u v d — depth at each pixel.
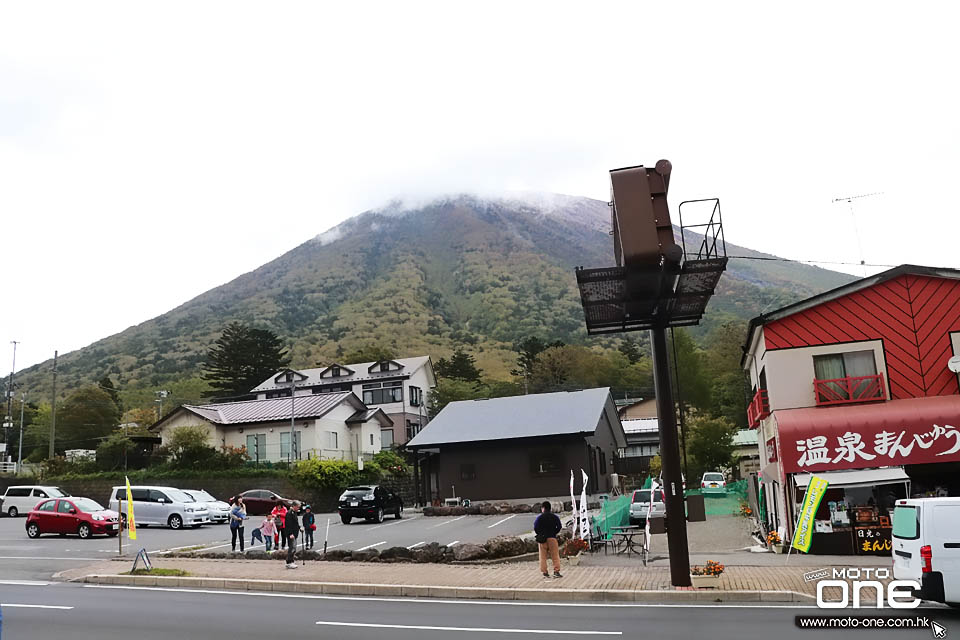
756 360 27.66
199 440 46.19
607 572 17.14
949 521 11.79
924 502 12.04
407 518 36.59
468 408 45.81
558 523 16.47
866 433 20.61
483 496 41.22
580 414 42.31
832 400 22.80
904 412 20.80
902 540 12.54
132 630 11.17
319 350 146.88
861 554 19.95
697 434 51.88
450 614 12.50
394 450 55.56
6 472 54.09
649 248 13.72
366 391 71.56
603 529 24.14
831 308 23.50
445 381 80.62
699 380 65.88
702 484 45.69
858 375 23.03
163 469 45.94
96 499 45.91
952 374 22.34
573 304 181.00
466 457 41.91
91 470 48.59
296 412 50.47
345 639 10.34
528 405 44.91
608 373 87.19
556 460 40.53
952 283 22.86
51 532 28.06
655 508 31.28
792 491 21.38
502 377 114.31
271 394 76.06
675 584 14.74
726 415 68.19
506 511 36.75
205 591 15.70
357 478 45.88
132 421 73.19
